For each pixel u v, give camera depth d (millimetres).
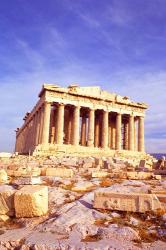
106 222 14094
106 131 66562
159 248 11336
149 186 21562
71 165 36875
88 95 65688
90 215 14938
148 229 13328
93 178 26750
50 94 62094
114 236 12406
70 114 72750
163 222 13805
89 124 65375
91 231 13008
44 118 60375
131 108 72125
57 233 12867
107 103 68625
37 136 65438
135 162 42344
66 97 63781
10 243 11750
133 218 14586
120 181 24703
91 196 18359
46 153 54688
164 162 36938
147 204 15195
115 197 15828
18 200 15188
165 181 24859
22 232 13117
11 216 15641
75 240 11812
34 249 11016
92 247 10953
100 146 72000
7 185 20812
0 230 13484
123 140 79188
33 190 15711
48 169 27406
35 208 15094
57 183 22984
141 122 73125
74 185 22391
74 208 15938
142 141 71562
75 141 61688
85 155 58344
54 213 15703
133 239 12148
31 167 29656
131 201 15477
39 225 13977
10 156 47656
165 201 16031
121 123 76312
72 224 13672
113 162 39031
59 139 60625
